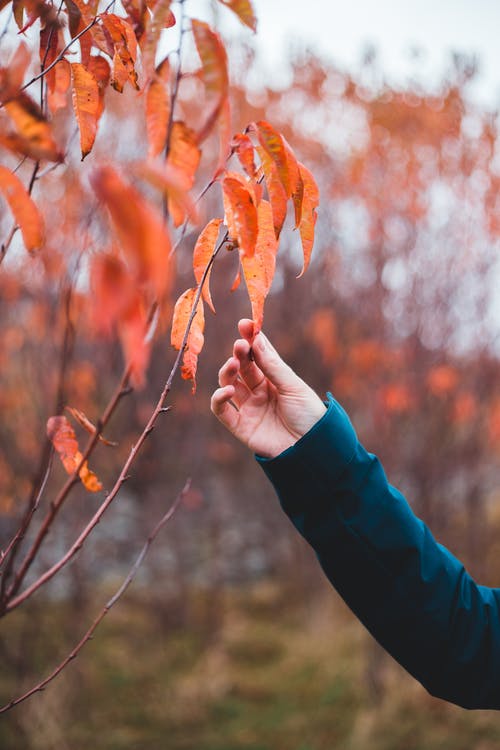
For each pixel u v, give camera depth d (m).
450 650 0.98
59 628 4.05
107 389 3.77
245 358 0.98
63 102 0.84
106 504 0.82
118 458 4.52
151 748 3.50
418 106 3.80
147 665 4.39
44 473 1.04
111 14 0.77
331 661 4.39
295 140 4.22
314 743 3.60
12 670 3.69
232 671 4.46
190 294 0.75
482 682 0.99
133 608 5.24
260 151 0.69
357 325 4.28
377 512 0.97
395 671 3.94
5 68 0.59
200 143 0.61
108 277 0.41
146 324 0.68
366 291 3.98
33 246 0.61
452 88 3.74
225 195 0.66
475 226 3.77
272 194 0.68
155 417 0.77
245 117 4.17
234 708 4.02
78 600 3.96
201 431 5.04
